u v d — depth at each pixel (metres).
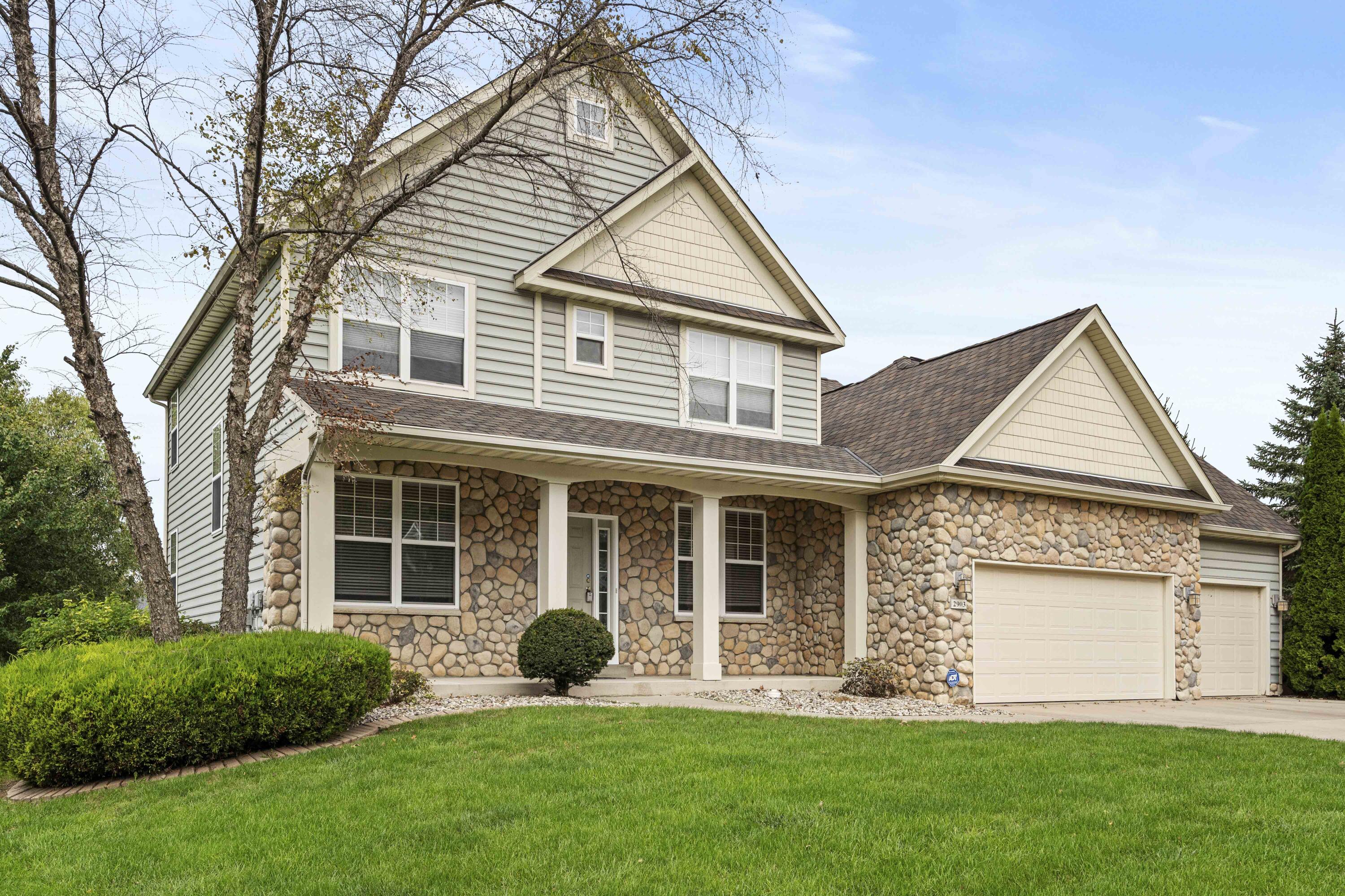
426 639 12.72
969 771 7.62
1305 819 6.40
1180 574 16.88
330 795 6.91
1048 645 15.09
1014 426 15.16
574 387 14.31
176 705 7.99
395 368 13.06
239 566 9.86
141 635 14.14
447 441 11.43
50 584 20.72
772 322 15.95
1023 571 14.94
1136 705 15.29
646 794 6.75
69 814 6.94
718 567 14.16
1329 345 28.56
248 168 10.13
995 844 5.79
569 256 14.35
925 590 14.10
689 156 15.33
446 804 6.58
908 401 17.39
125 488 9.59
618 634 14.34
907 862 5.48
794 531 16.42
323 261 10.40
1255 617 19.05
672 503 15.07
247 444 10.05
